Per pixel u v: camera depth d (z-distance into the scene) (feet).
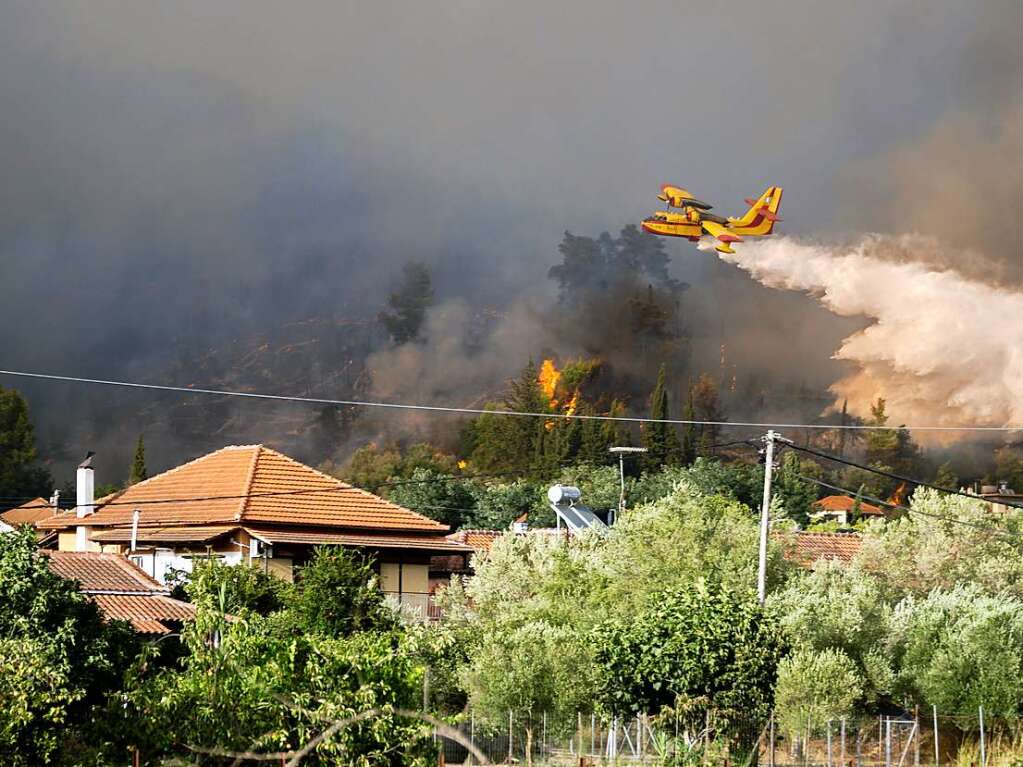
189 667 155.74
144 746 148.56
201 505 397.60
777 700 242.99
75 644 170.19
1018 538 408.67
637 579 315.99
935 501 415.23
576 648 248.32
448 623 322.14
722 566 316.81
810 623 287.07
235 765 142.10
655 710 226.38
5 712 149.38
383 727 144.15
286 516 378.73
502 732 243.19
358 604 266.16
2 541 174.81
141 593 292.40
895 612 305.53
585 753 240.73
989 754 245.86
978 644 270.05
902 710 294.05
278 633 252.62
